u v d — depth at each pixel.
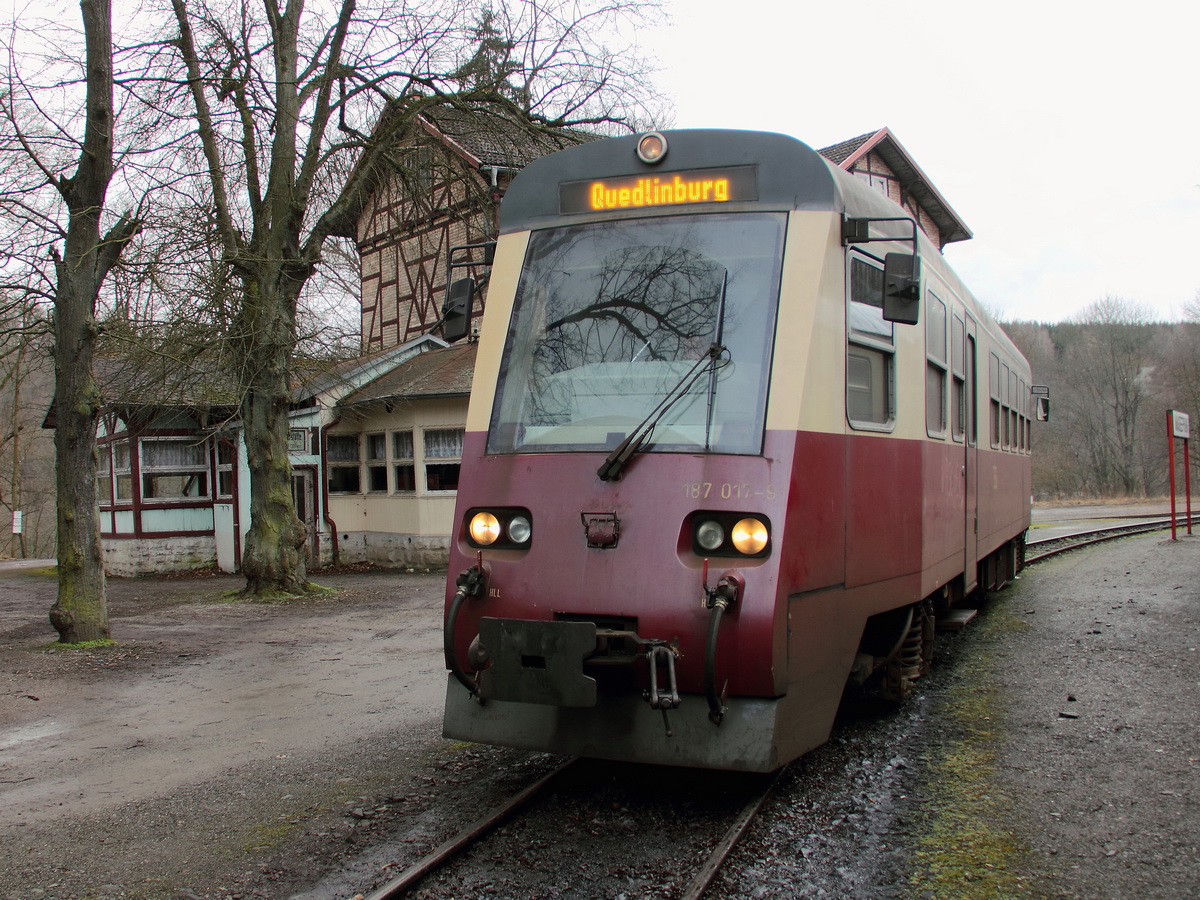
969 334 8.73
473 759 6.09
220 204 14.80
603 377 5.17
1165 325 71.50
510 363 5.41
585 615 4.80
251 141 14.98
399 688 8.46
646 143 5.38
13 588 19.75
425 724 7.10
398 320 28.89
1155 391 69.06
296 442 21.00
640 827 4.80
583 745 4.84
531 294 5.49
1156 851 4.42
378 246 30.05
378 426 21.47
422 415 20.38
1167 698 7.11
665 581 4.69
